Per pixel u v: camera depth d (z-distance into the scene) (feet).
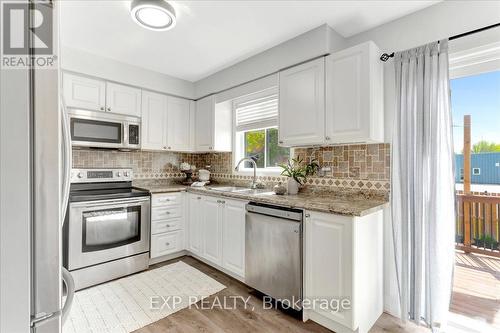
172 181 12.12
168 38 7.61
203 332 5.64
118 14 6.36
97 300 6.91
